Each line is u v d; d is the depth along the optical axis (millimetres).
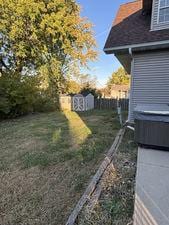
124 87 37000
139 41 7316
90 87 25984
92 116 13336
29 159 5008
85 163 4602
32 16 18125
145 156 4586
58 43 21250
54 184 3775
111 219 2613
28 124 10523
